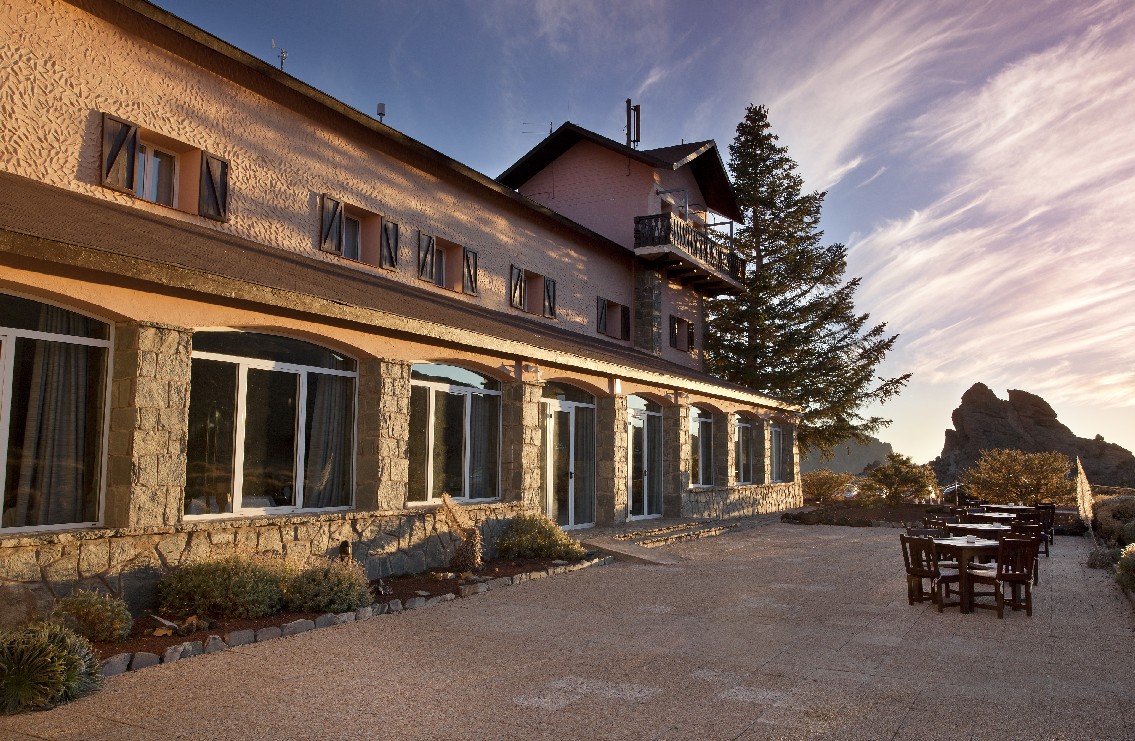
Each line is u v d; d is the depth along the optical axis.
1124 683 6.10
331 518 9.95
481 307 17.08
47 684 5.41
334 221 13.94
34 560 6.95
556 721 5.22
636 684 6.09
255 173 12.62
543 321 19.69
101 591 7.40
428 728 5.08
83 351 7.97
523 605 9.34
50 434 7.63
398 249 15.34
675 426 19.97
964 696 5.77
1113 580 11.05
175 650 6.75
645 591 10.32
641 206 24.22
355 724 5.14
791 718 5.28
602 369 16.00
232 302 8.84
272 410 9.96
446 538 11.84
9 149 9.43
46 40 9.91
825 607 9.24
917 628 8.11
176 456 8.27
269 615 8.12
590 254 22.00
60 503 7.66
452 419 13.09
